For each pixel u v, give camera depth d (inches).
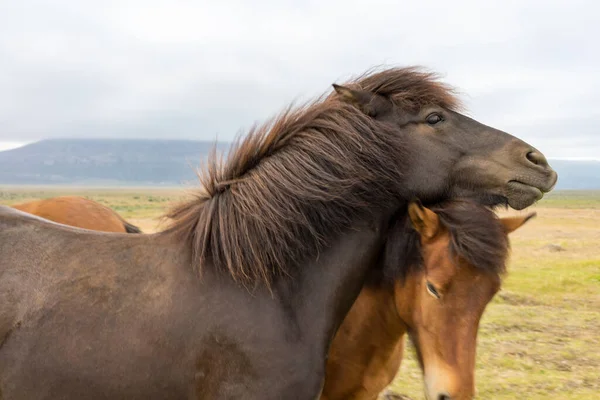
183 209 123.6
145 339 106.0
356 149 123.2
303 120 124.6
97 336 106.1
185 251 114.8
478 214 123.4
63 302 108.7
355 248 123.7
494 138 130.7
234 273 110.7
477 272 122.5
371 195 124.9
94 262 113.7
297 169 119.4
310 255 119.4
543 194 128.7
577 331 359.6
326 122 124.0
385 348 147.9
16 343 106.6
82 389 105.1
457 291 122.4
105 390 105.2
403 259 133.4
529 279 559.5
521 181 126.9
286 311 113.0
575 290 518.9
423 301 127.3
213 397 107.1
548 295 493.7
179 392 107.1
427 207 133.1
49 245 117.5
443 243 125.9
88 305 108.3
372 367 149.6
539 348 315.9
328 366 149.2
